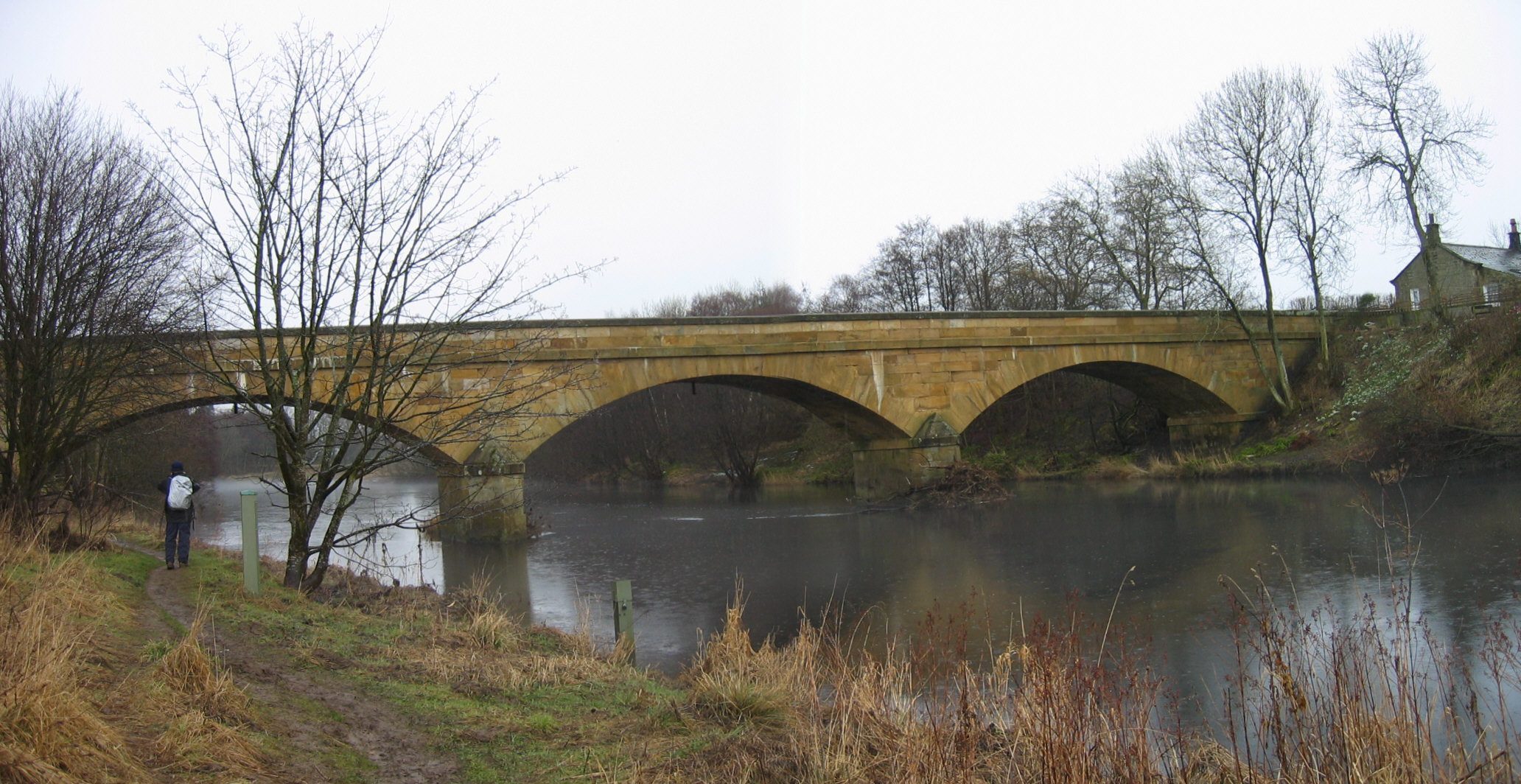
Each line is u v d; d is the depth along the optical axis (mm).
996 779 6379
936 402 35219
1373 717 6312
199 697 6266
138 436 24484
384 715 7113
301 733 6336
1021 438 50781
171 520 14422
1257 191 37969
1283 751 6359
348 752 6191
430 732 6820
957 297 59375
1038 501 32438
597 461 66562
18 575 9836
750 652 9578
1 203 14406
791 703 7828
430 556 25078
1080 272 50625
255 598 11508
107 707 5820
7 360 14461
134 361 15492
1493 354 30531
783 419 62750
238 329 13734
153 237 18453
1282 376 39281
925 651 9781
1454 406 27891
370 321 12758
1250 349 40469
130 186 15758
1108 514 27141
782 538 26656
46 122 15219
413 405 15164
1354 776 5906
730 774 6184
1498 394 28516
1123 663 8758
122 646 7852
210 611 10047
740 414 55875
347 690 7645
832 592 17453
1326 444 34188
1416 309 39594
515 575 21344
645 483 60688
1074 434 49250
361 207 12359
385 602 12969
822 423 57031
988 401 35938
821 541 25578
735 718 7457
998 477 43000
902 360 34750
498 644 10383
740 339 32312
